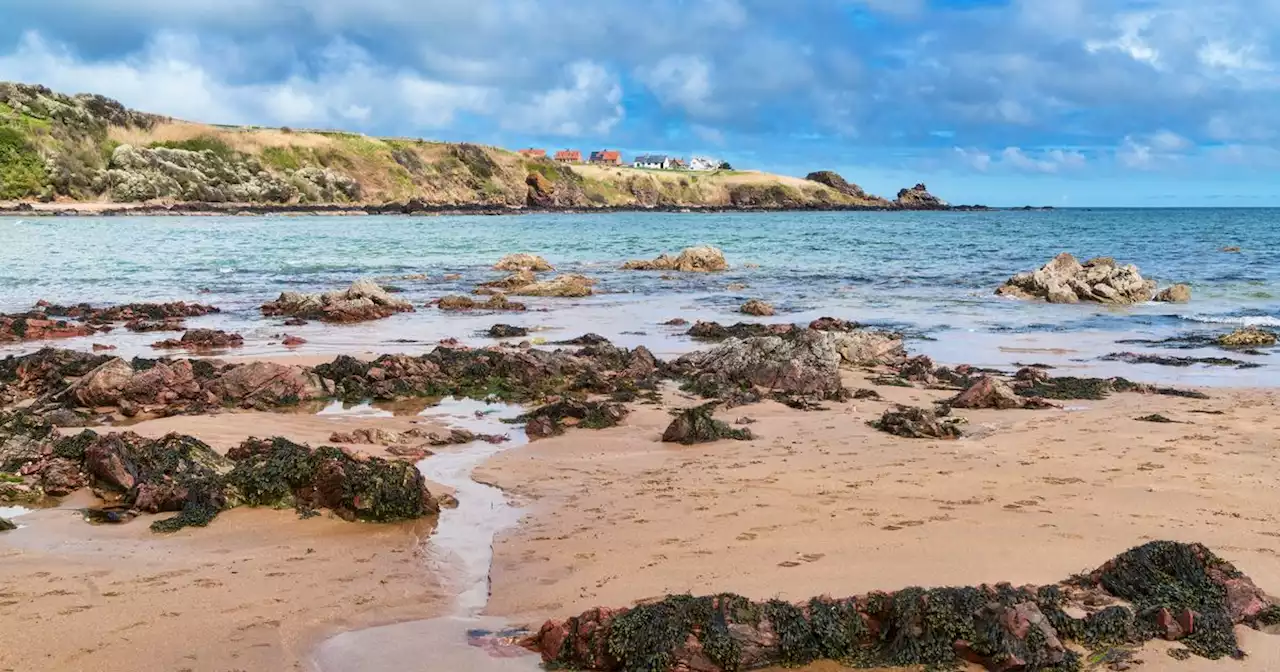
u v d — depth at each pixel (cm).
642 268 5209
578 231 9650
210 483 1145
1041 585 850
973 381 2025
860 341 2319
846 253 6525
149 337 2623
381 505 1104
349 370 1889
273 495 1144
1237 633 770
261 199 13038
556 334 2728
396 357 1955
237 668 727
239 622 813
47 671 711
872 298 3731
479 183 16362
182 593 877
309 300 3133
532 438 1520
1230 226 12256
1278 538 986
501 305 3356
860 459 1365
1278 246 7269
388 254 6066
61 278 4250
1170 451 1392
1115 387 1933
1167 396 1862
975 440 1487
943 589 791
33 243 6266
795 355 1959
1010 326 2944
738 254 6419
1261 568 896
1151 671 715
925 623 764
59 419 1521
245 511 1123
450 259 5731
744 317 3166
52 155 11419
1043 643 738
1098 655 739
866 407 1764
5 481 1186
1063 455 1374
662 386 1964
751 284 4334
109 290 3834
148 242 6644
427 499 1137
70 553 985
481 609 853
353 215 12825
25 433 1325
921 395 1888
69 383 1814
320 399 1784
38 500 1162
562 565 951
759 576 892
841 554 949
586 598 862
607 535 1038
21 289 3819
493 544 1025
